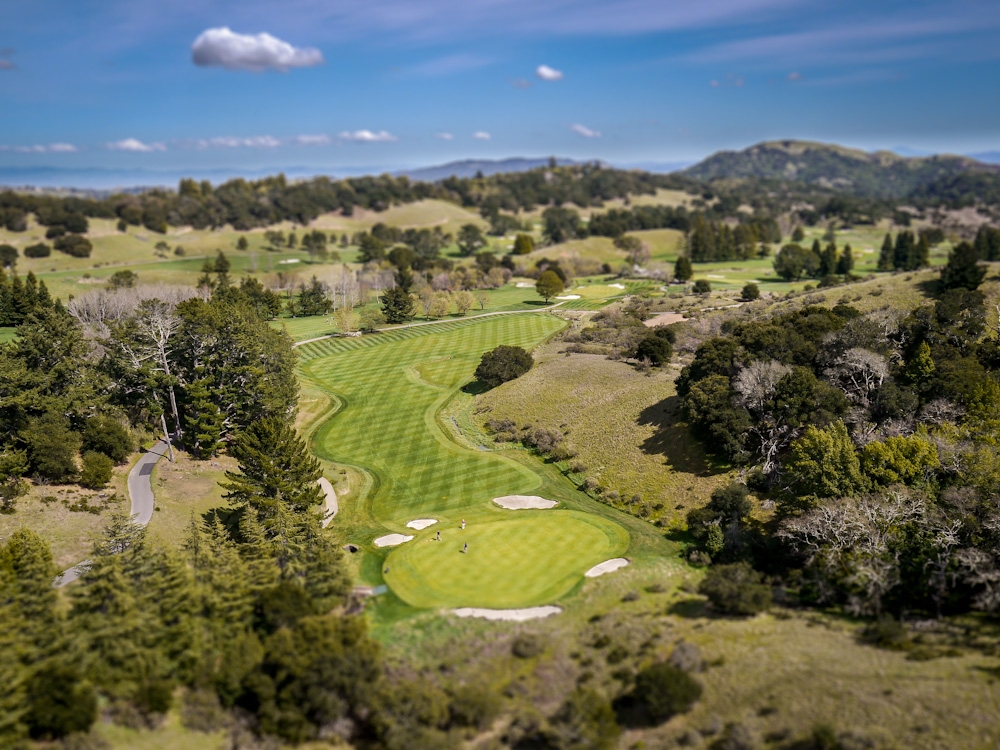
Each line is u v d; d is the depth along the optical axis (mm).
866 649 38406
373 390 102750
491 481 72188
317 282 165375
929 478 53125
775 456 64875
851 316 86250
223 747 33375
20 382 66000
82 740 32156
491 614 45719
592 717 32500
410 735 32625
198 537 49281
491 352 102625
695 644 40031
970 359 71062
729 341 78250
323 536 53781
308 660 35094
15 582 43625
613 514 63750
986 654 36938
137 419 78188
